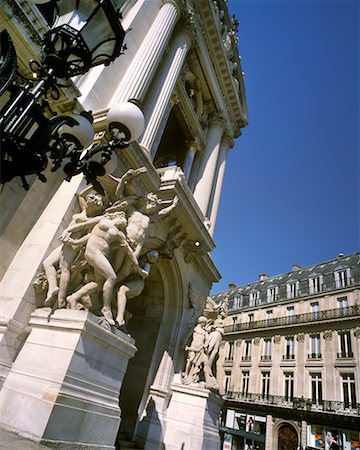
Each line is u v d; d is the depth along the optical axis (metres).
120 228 5.61
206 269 11.35
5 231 5.40
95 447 4.38
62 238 5.15
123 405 8.52
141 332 9.57
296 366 26.30
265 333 30.70
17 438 3.43
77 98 6.64
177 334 9.45
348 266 29.20
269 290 35.75
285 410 24.53
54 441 3.70
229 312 37.12
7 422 3.85
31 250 5.40
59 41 3.02
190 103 13.69
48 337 4.53
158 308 9.86
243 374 30.47
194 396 8.41
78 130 3.49
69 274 5.08
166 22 10.86
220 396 9.26
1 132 2.51
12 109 2.62
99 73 8.20
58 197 6.12
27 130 2.81
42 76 2.94
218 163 16.03
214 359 9.50
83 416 4.20
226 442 27.36
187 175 13.58
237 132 18.53
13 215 5.59
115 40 3.26
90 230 5.55
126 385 8.80
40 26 6.12
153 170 8.15
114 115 3.61
